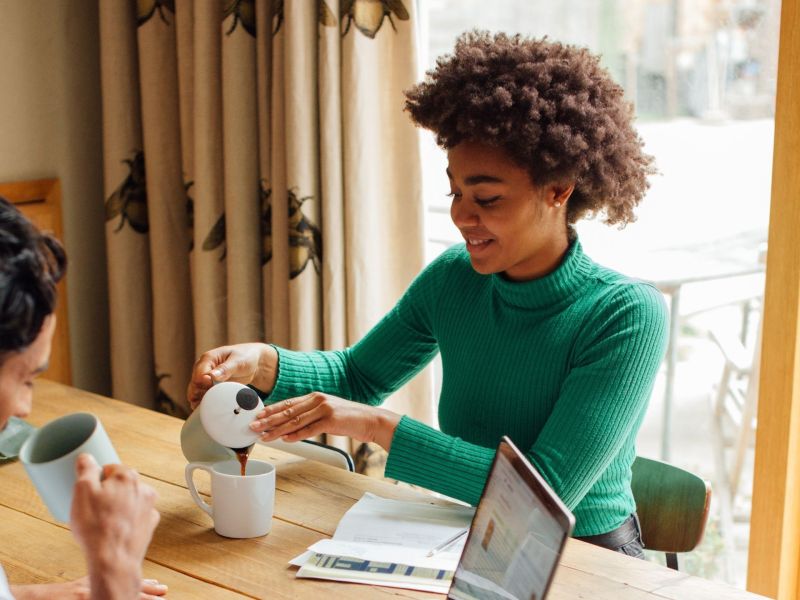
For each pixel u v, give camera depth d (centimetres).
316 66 220
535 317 153
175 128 251
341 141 221
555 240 151
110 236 258
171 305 258
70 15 258
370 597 119
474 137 141
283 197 227
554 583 122
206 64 233
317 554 128
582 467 139
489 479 118
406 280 230
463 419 162
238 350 165
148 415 182
